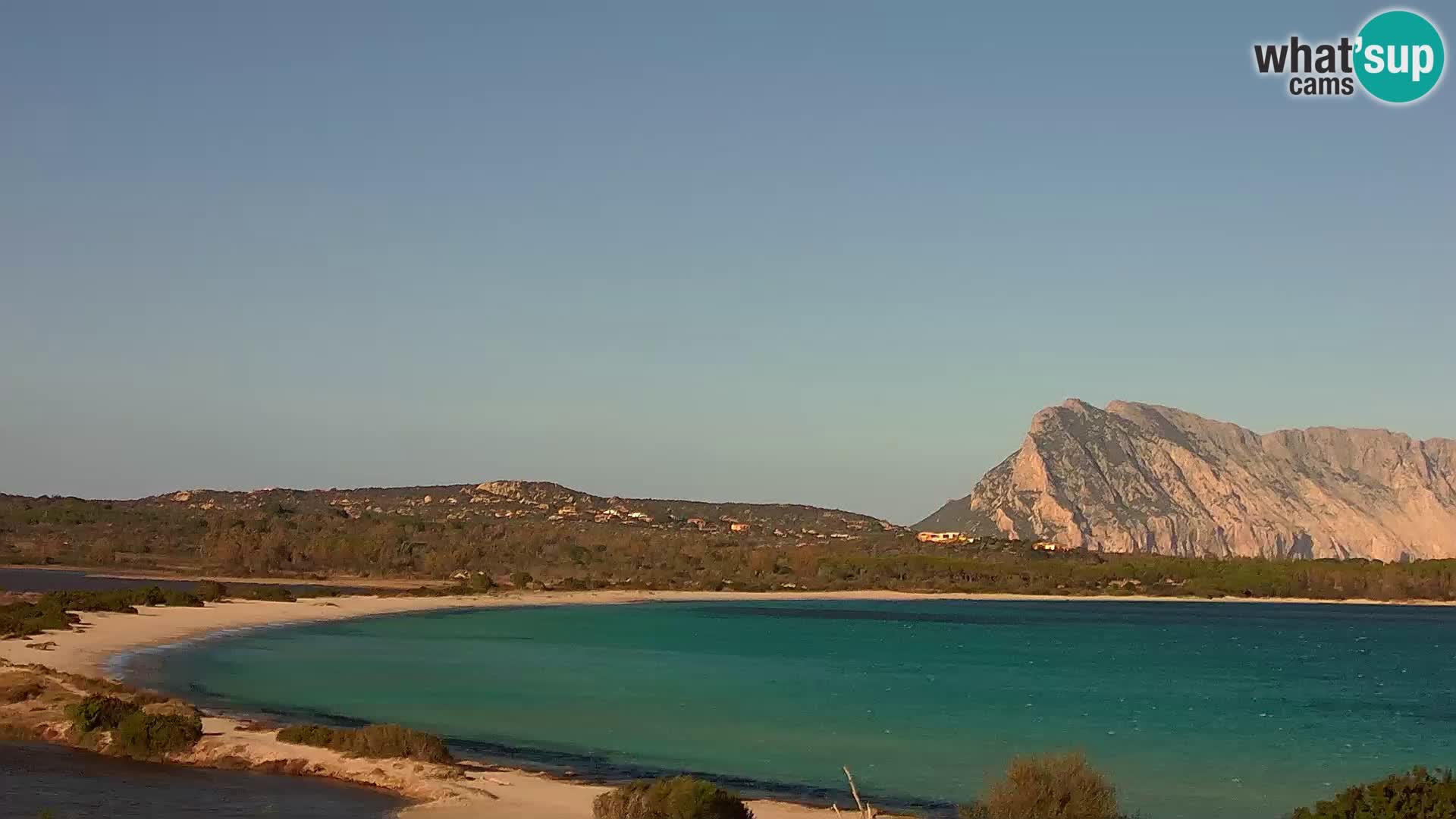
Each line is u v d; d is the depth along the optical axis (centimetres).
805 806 3734
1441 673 10625
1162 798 4216
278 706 5794
